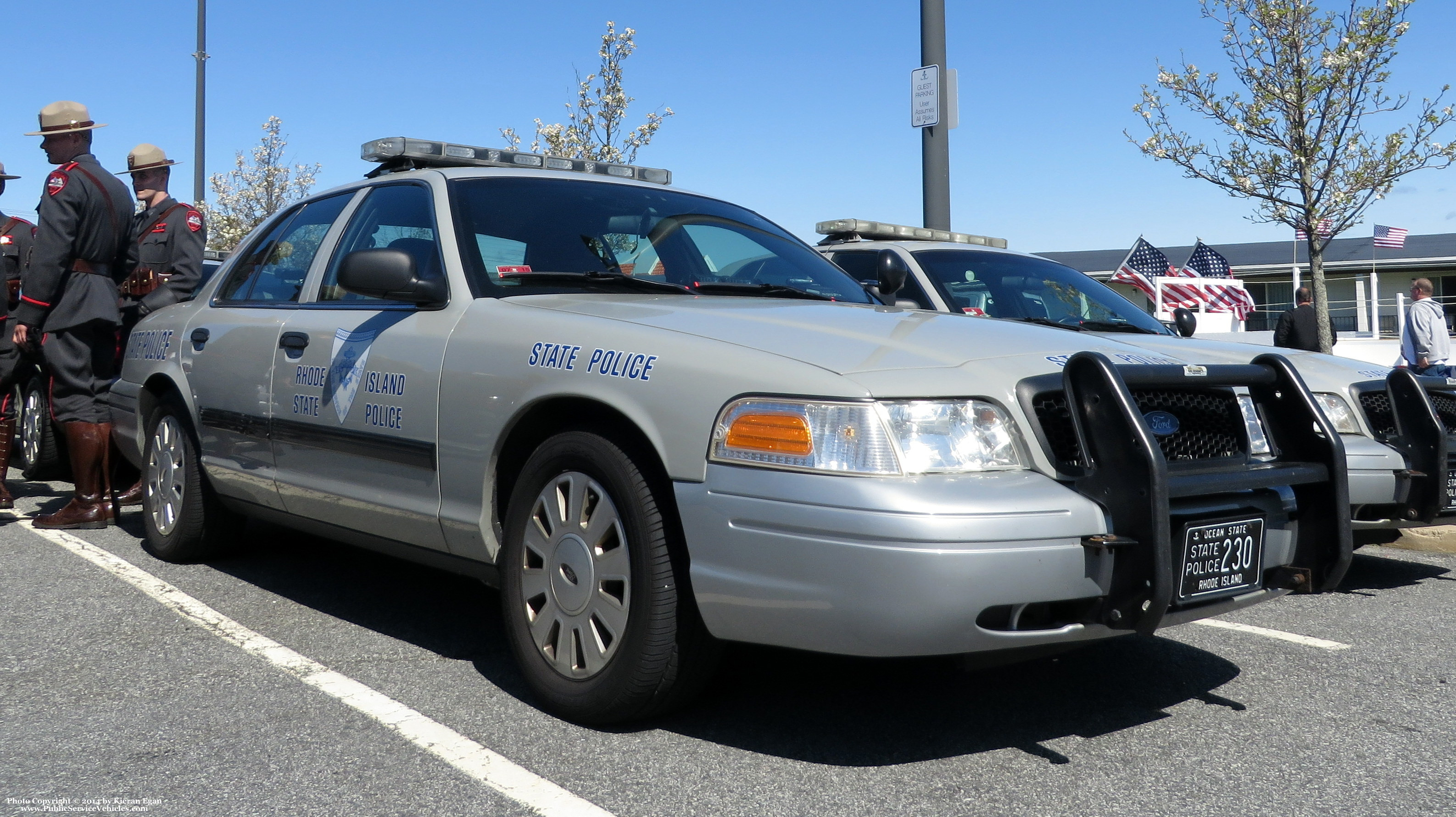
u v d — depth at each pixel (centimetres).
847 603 257
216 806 258
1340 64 1388
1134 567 265
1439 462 469
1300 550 314
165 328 520
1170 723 323
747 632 274
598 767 282
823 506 260
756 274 417
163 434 511
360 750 291
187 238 622
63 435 736
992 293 637
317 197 480
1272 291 3152
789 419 270
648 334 308
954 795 269
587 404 315
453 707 324
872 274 666
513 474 344
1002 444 275
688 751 294
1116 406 268
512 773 277
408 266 356
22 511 645
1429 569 564
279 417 421
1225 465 300
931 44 1018
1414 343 1212
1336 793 274
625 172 485
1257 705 341
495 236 382
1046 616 273
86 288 573
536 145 1622
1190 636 422
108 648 377
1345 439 487
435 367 353
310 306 428
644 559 290
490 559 340
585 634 307
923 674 362
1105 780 280
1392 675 374
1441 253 3058
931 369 279
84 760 284
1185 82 1507
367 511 380
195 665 360
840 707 330
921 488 258
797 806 261
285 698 330
